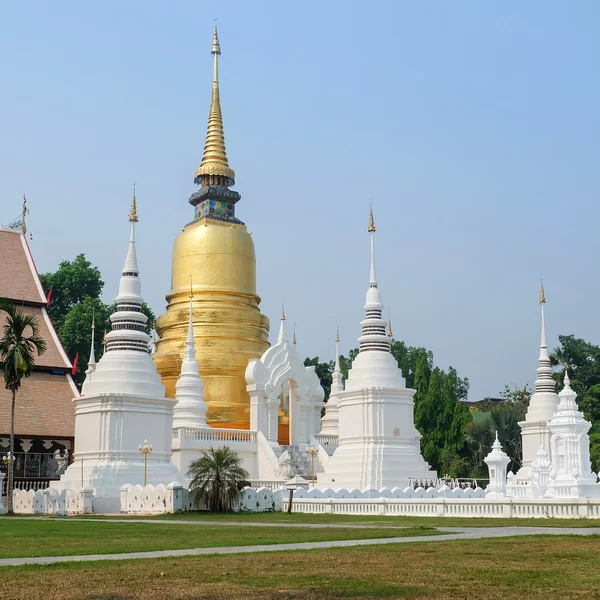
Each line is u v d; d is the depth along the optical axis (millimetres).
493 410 101375
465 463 94250
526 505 39875
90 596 16703
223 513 46906
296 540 28125
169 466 57531
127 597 16594
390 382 63062
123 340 59406
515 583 17922
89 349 105938
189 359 67625
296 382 71375
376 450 61031
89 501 50688
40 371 69938
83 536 30859
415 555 22828
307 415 71812
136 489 50125
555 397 73375
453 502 41969
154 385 58625
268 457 66250
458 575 19047
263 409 68875
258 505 48656
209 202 79562
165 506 47781
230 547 26078
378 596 16500
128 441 56438
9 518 46219
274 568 20453
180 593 17000
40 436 65188
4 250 76500
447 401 98875
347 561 21656
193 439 63938
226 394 70625
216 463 48094
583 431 50469
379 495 51156
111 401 56469
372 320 64875
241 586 17797
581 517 38438
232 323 74000
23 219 78938
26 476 64188
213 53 83500
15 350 53750
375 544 26328
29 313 73500
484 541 26766
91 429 56938
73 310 105375
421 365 101938
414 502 43156
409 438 62594
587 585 17656
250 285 77312
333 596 16516
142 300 61875
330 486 61906
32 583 18312
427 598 16281
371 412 61906
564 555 22578
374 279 65938
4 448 64625
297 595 16641
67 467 62000
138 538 29703
